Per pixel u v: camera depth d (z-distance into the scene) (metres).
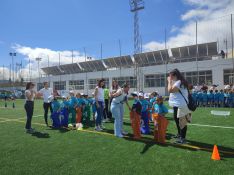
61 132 8.91
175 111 6.80
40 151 6.45
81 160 5.64
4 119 13.30
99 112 9.12
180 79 6.62
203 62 34.19
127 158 5.70
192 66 35.09
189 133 8.31
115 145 6.86
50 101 10.48
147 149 6.38
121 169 5.02
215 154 5.55
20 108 22.42
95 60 48.78
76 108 10.36
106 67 48.09
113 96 8.03
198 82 34.53
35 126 10.39
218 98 19.11
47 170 5.06
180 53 37.44
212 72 33.41
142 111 8.52
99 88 9.16
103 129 9.34
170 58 38.72
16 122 11.98
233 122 10.68
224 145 6.69
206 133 8.28
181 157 5.67
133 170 4.96
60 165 5.34
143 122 8.54
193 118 12.20
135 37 39.16
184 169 4.93
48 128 9.86
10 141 7.62
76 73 51.50
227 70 32.50
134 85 41.81
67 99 10.87
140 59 41.44
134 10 37.66
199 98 19.77
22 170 5.09
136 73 39.56
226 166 5.05
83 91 49.97
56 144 7.13
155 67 39.03
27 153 6.28
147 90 39.72
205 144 6.81
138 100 8.19
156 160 5.51
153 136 7.99
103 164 5.34
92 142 7.25
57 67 56.59
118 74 44.88
